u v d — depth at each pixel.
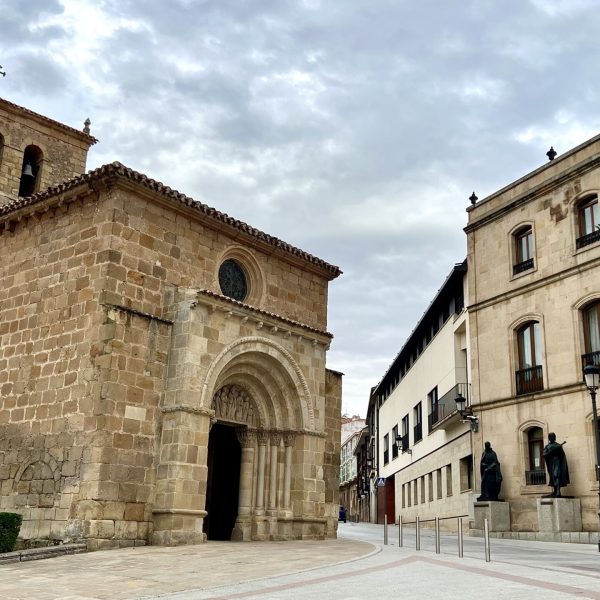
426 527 42.19
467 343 34.19
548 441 27.12
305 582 11.15
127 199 19.83
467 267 33.56
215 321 20.14
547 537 25.31
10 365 20.42
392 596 9.44
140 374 18.77
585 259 27.05
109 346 18.28
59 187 20.38
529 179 30.34
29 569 13.60
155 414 18.89
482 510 28.42
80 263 19.73
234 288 23.06
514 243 30.88
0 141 26.77
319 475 22.70
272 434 22.38
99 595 10.53
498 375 30.16
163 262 20.39
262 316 21.36
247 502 21.77
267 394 22.45
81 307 19.25
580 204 27.98
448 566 13.44
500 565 13.70
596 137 27.47
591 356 26.28
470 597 9.23
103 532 17.09
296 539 21.73
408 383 50.84
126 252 19.48
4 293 21.47
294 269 25.08
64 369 19.02
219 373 19.97
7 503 18.86
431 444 42.19
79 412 18.22
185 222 21.28
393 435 57.62
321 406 23.36
